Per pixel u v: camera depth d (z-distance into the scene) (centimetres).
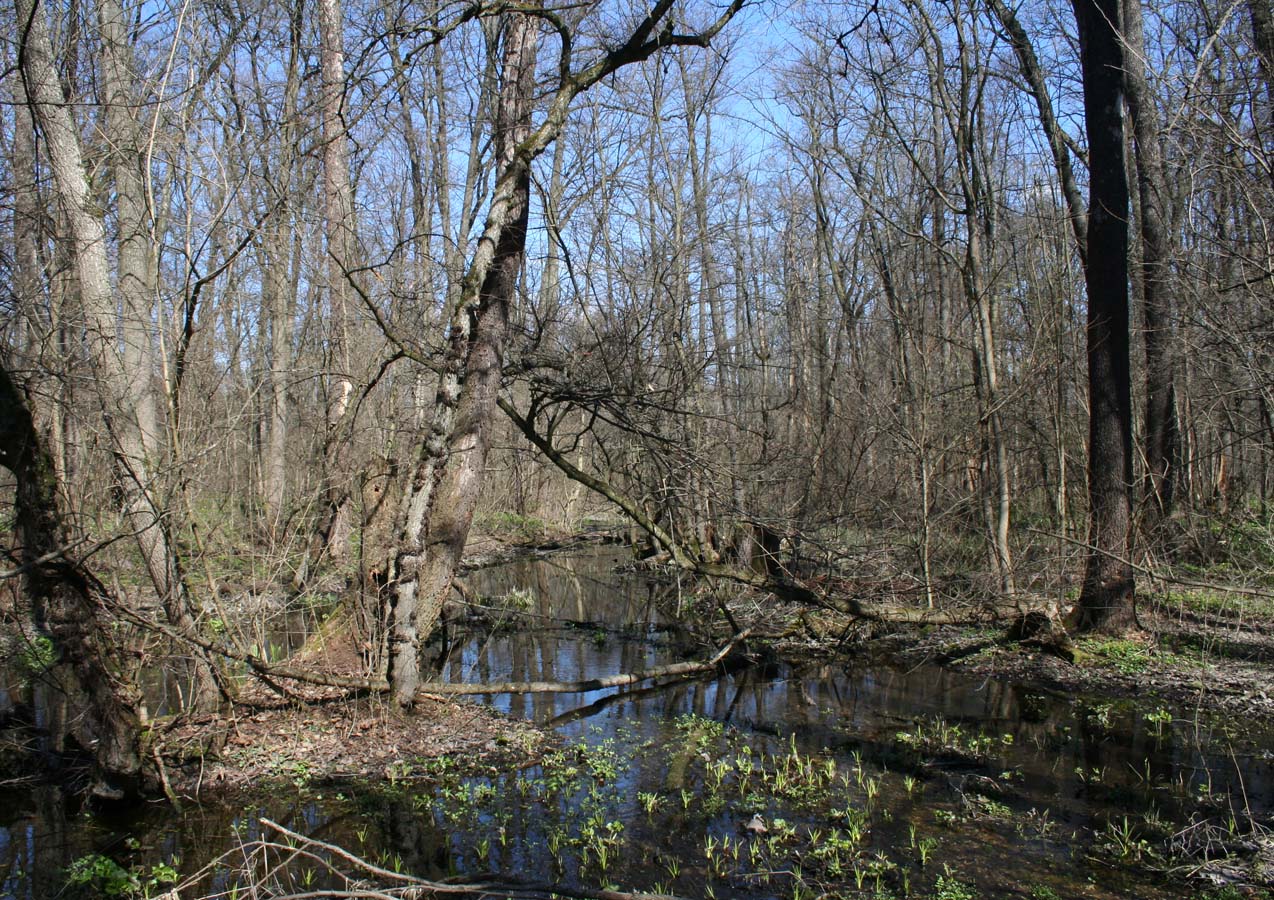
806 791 746
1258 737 848
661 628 1445
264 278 1262
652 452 1162
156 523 685
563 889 454
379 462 1056
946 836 654
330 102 1000
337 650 988
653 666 1201
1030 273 1780
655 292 1173
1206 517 1617
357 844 645
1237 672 1038
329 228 1097
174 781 736
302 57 1042
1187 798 713
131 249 962
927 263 2136
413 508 880
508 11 922
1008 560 1327
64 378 638
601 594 1764
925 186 1961
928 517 1399
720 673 1174
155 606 899
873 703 1025
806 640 1330
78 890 561
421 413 1183
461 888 459
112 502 748
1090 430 1216
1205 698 970
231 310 1023
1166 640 1178
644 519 1188
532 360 1059
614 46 1153
